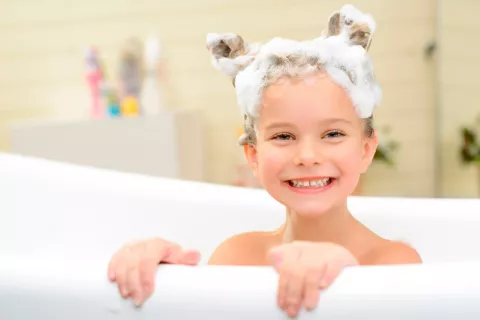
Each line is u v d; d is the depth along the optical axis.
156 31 2.55
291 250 0.58
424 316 0.53
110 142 2.27
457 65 2.31
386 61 2.38
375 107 0.79
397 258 0.81
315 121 0.73
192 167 2.38
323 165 0.73
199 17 2.52
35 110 2.70
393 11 2.36
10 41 2.68
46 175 1.35
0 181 1.33
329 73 0.73
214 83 2.53
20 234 1.30
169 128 2.23
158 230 1.30
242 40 0.84
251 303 0.56
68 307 0.59
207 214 1.29
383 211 1.19
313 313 0.54
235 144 2.52
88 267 0.61
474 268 0.55
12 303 0.60
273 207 1.25
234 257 0.94
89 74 2.45
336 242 0.83
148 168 2.25
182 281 0.58
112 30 2.59
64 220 1.32
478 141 2.30
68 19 2.62
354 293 0.54
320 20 2.42
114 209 1.32
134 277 0.58
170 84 2.55
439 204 1.20
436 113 2.36
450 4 2.30
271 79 0.74
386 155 2.33
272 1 2.46
